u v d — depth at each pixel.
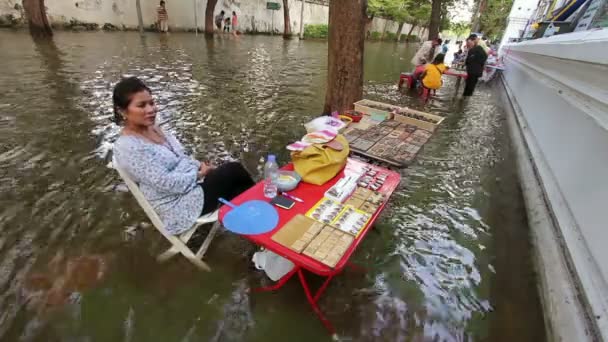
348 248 1.71
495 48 19.33
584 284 1.92
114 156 1.94
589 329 1.70
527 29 12.06
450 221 3.03
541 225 2.81
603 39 2.61
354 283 2.26
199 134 4.53
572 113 3.22
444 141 5.00
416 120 3.81
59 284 2.10
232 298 2.10
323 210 2.01
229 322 1.95
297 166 2.41
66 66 7.41
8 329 1.82
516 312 2.14
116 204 2.90
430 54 8.98
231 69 8.92
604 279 1.82
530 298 2.25
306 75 8.98
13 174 3.22
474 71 7.61
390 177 2.53
